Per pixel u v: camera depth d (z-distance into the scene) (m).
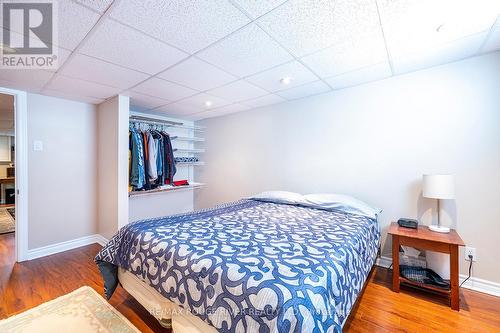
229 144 3.86
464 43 1.71
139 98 2.95
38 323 1.56
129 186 3.01
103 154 3.09
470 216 1.99
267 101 3.15
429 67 2.13
